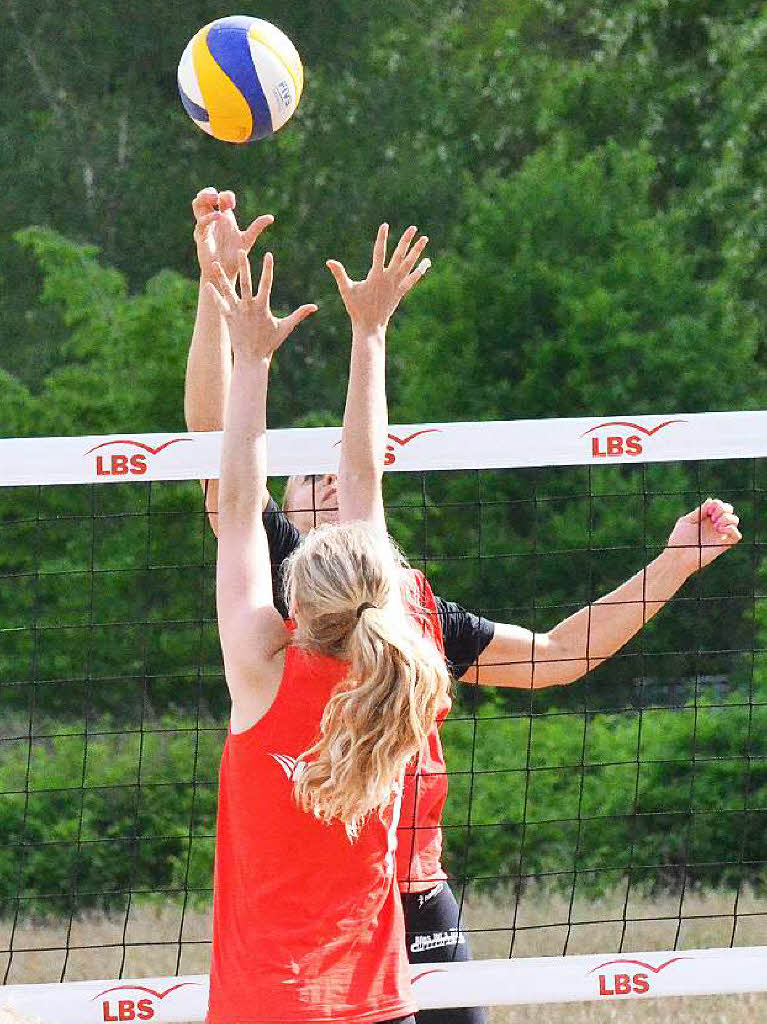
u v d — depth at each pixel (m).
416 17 57.50
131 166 56.69
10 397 45.19
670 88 50.91
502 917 23.64
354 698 8.17
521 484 43.34
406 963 8.76
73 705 41.94
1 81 58.00
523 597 42.16
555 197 44.81
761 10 48.75
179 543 43.69
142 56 58.00
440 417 43.47
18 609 43.69
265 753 8.48
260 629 8.59
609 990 11.71
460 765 30.48
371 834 8.56
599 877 28.14
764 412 11.95
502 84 53.62
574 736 31.47
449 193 53.78
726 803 29.69
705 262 48.19
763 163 45.28
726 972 11.86
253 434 9.09
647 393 42.50
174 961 21.44
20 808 29.83
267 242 54.62
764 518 41.16
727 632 41.06
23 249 55.50
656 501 41.66
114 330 45.88
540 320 44.12
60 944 23.12
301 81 12.76
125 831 29.78
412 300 45.12
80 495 45.22
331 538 8.72
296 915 8.42
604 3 53.22
